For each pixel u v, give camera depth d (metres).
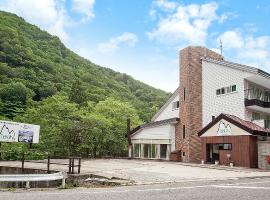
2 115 49.56
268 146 26.84
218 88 35.41
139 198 9.18
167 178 16.88
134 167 25.00
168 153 37.41
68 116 38.66
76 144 38.56
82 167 23.80
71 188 12.72
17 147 32.97
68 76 76.25
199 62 37.62
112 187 12.97
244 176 18.48
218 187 12.31
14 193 10.68
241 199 9.08
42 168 21.95
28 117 39.22
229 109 33.91
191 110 36.22
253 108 33.16
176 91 40.59
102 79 87.44
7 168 23.30
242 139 27.73
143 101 84.75
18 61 71.62
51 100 41.38
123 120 44.62
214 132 30.47
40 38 103.00
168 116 42.25
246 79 33.09
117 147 43.38
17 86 55.62
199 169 23.97
